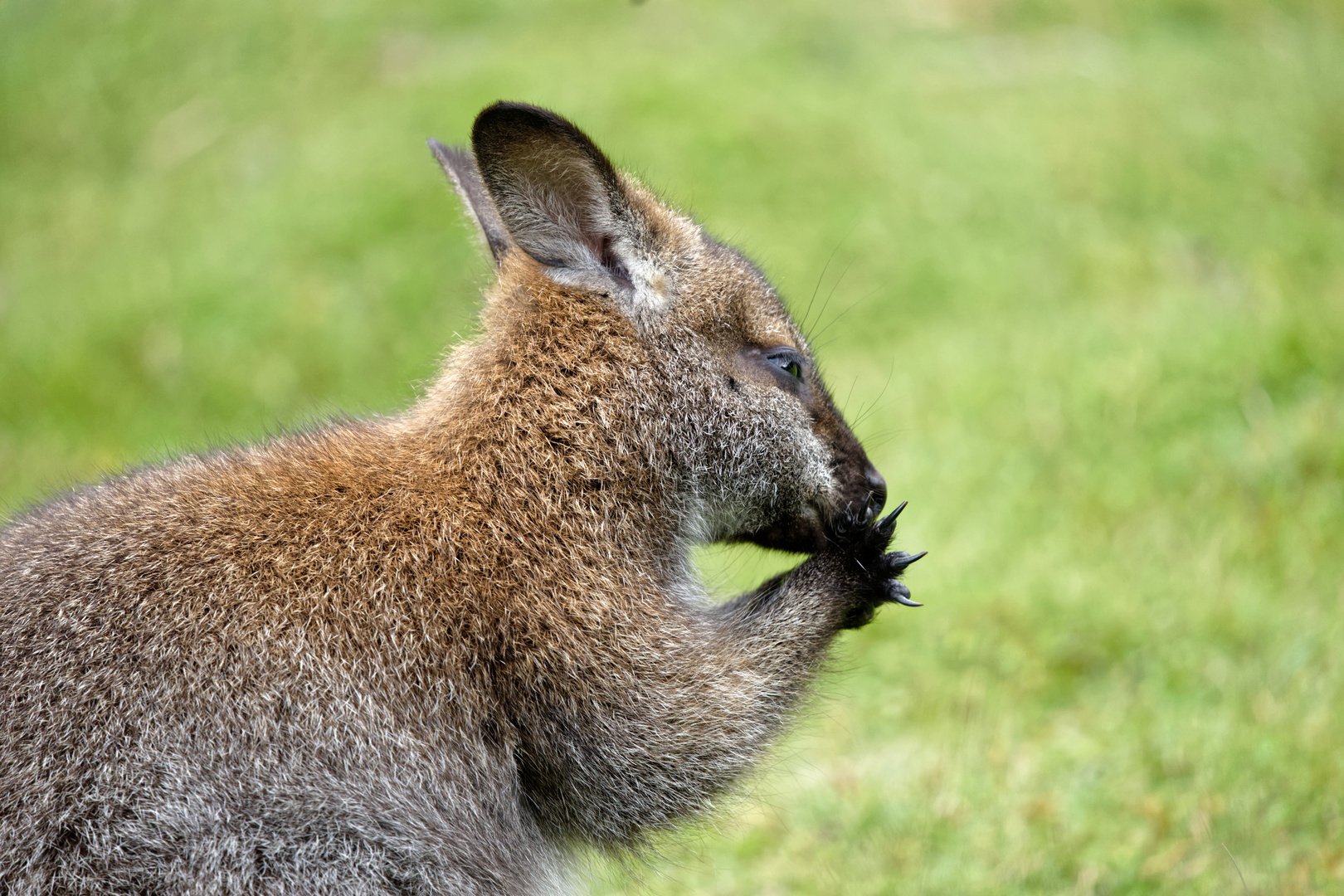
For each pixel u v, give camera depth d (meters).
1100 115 31.39
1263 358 17.91
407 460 9.21
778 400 10.17
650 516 9.57
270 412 23.77
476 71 30.00
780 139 28.03
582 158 9.46
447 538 8.83
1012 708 13.63
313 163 28.88
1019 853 11.18
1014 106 31.31
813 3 34.25
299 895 7.60
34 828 7.30
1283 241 26.00
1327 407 16.77
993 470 17.89
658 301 9.85
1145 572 15.04
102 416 24.55
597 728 8.87
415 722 8.34
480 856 8.47
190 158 31.67
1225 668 13.21
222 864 7.48
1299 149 30.91
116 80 35.56
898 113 29.78
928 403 20.39
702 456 9.96
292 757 7.84
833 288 23.11
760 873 12.02
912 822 11.95
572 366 9.57
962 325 24.33
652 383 9.75
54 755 7.46
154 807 7.45
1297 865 10.24
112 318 26.31
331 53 33.69
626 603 9.09
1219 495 16.05
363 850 7.87
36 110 35.31
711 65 30.28
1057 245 26.55
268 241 27.11
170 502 8.70
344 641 8.28
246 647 8.00
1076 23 37.12
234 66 34.59
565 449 9.35
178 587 8.14
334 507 8.77
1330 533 14.95
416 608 8.56
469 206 10.98
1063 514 16.58
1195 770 11.77
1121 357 19.48
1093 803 11.74
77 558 8.27
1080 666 14.15
